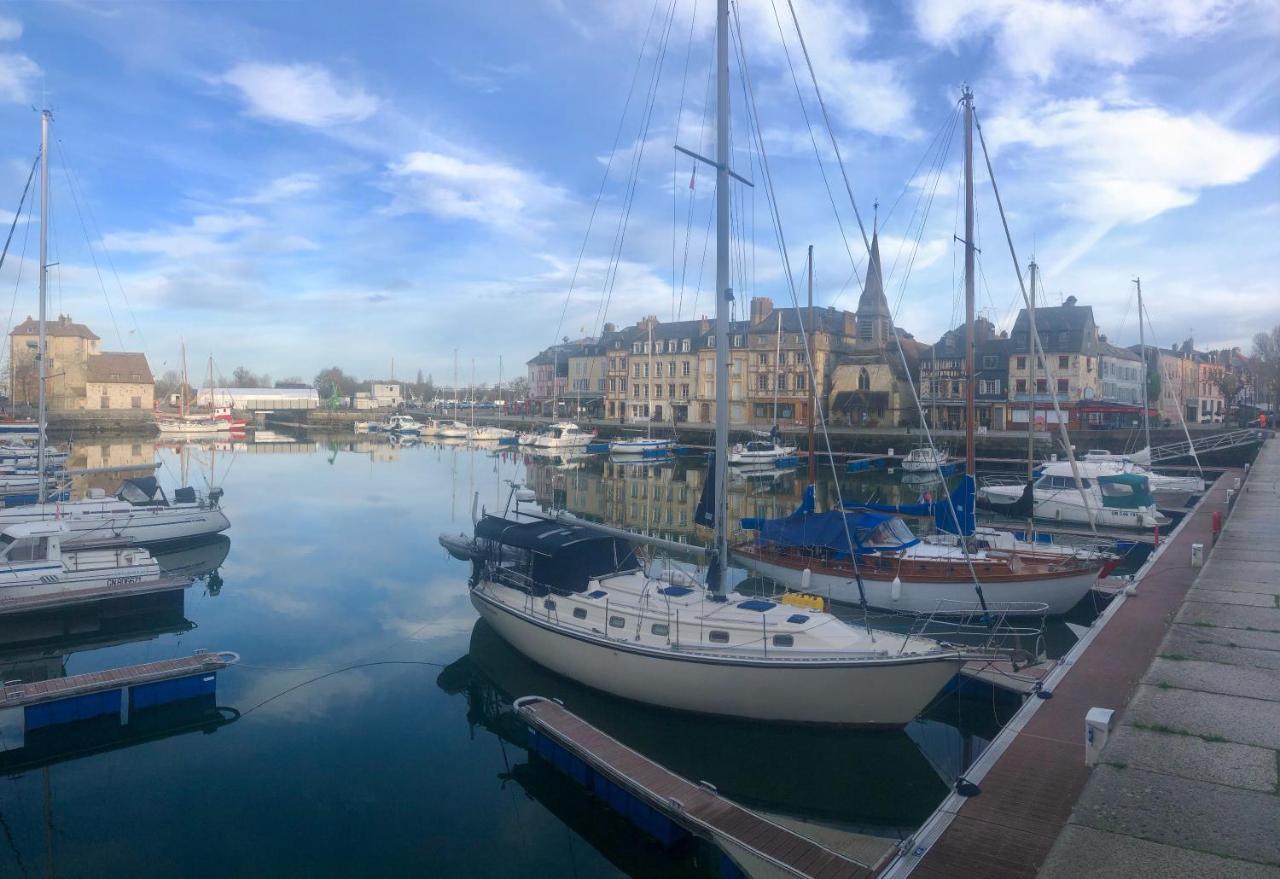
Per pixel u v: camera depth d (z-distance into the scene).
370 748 12.25
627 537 15.05
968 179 20.91
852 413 72.94
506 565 15.88
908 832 10.16
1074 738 9.49
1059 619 17.97
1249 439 48.16
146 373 93.12
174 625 18.08
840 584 18.19
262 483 44.66
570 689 13.80
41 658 15.95
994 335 76.31
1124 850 7.02
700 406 81.06
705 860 9.26
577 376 101.81
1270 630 13.30
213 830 9.99
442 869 9.27
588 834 10.04
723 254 13.80
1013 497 31.50
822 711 11.75
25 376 71.44
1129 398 80.31
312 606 19.53
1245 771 8.34
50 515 23.62
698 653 12.05
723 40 13.61
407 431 87.75
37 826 10.05
